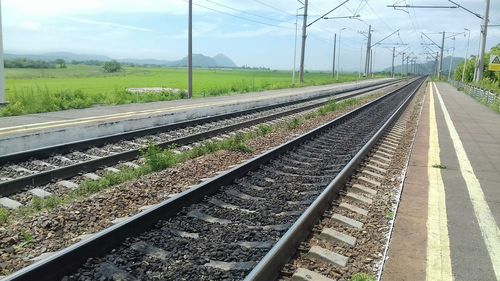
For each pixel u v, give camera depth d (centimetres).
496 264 557
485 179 1029
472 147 1496
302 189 898
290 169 1077
